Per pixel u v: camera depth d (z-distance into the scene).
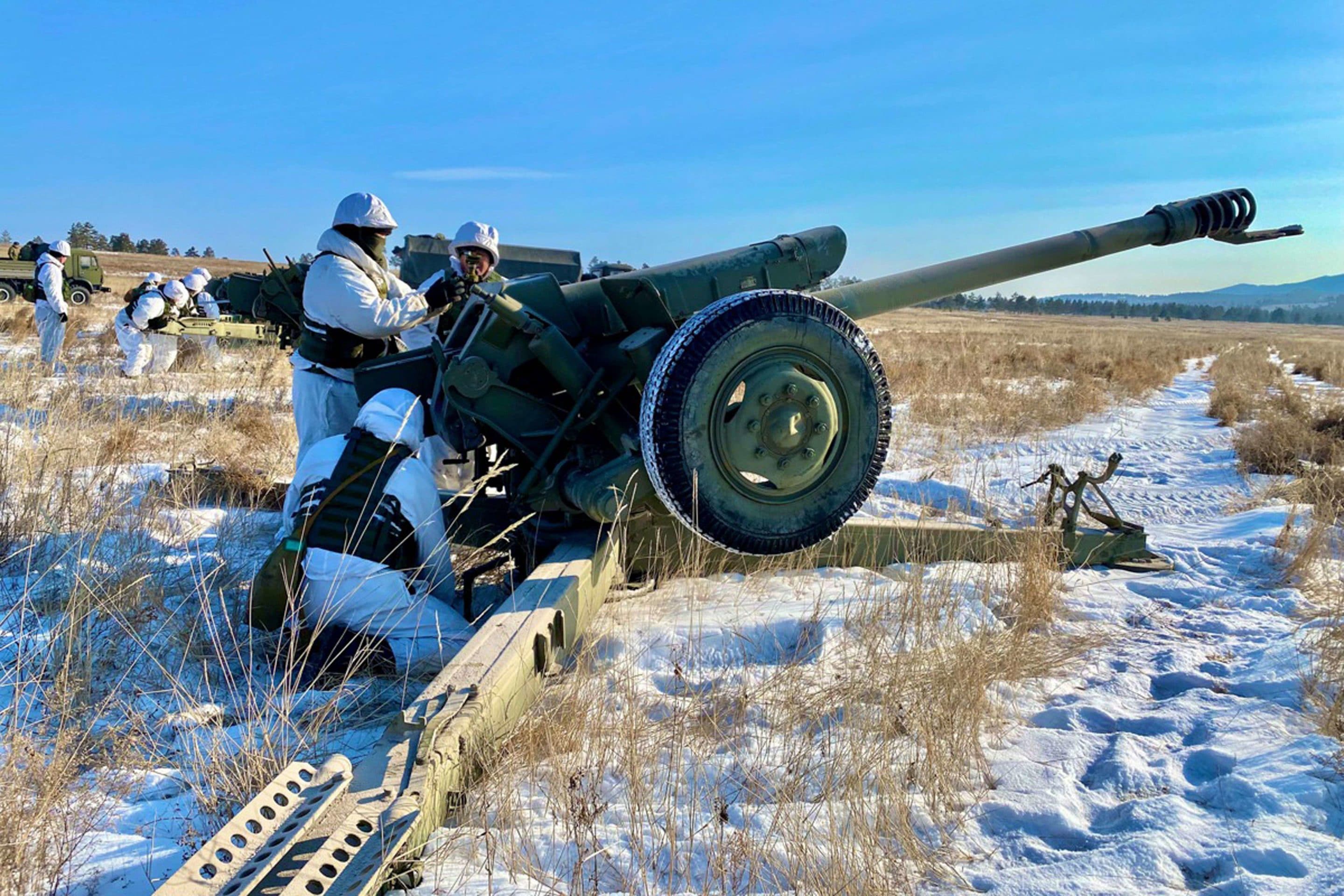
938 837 2.76
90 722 3.29
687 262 4.89
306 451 5.68
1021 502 7.98
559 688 3.46
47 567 4.75
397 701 3.67
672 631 4.30
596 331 4.95
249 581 4.92
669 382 4.02
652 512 4.71
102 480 6.04
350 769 2.58
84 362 15.01
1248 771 3.13
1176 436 12.45
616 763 3.08
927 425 12.45
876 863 2.52
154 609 4.32
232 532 5.74
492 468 4.94
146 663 3.88
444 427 4.75
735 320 4.07
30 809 2.68
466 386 4.40
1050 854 2.69
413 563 4.18
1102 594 5.24
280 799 2.37
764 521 4.27
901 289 5.84
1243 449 10.27
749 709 3.57
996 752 3.33
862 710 3.47
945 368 20.97
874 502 7.65
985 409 13.59
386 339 5.88
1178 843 2.69
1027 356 27.67
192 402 10.42
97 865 2.54
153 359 14.47
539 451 4.61
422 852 2.46
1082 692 3.92
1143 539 5.86
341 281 5.31
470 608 4.59
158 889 2.02
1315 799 2.92
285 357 17.12
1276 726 3.46
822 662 4.00
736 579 5.11
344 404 5.64
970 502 7.13
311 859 2.12
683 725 3.31
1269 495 8.05
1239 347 48.19
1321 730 3.41
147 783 3.02
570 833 2.65
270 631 4.20
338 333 5.49
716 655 4.13
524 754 3.09
